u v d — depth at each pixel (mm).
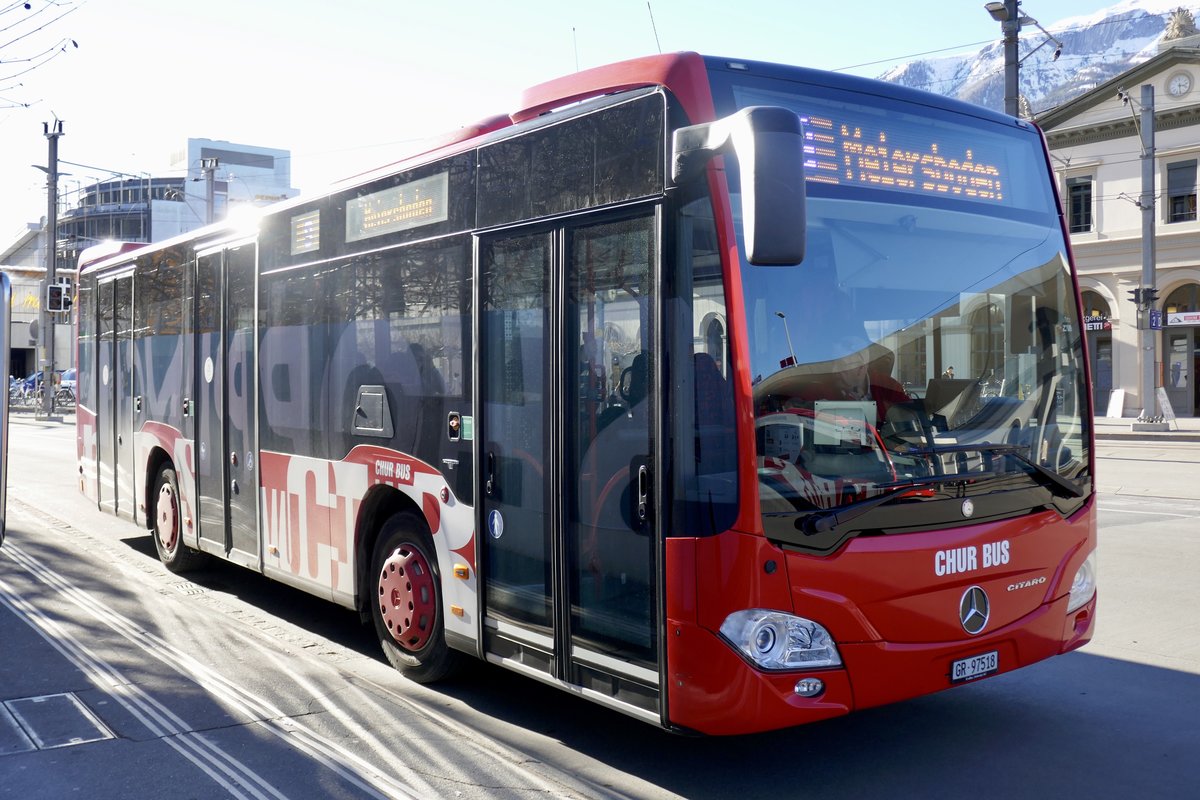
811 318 4152
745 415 3934
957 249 4664
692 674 4016
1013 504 4609
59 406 44125
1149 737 4980
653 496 4180
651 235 4230
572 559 4613
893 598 4180
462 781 4402
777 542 3945
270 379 7207
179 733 4945
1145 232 26984
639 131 4316
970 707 5457
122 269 10148
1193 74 30078
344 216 6406
